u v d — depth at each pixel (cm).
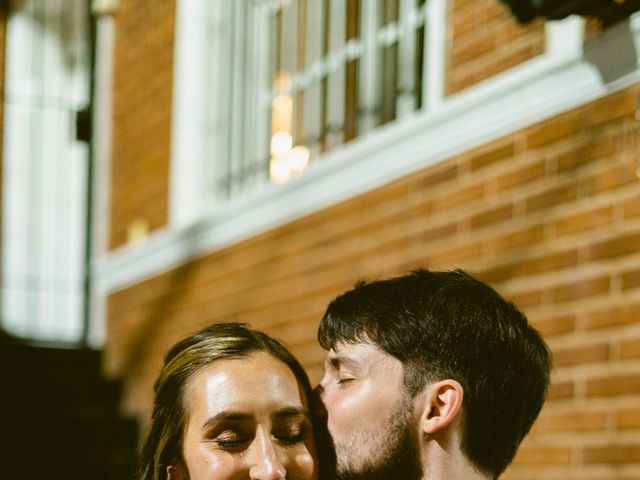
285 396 158
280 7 492
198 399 156
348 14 440
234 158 520
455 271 185
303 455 159
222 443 154
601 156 290
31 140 655
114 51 636
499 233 325
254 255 460
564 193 302
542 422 301
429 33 374
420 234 359
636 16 277
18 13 662
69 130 653
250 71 509
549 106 309
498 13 339
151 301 555
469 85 350
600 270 287
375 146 385
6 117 650
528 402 177
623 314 278
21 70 658
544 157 310
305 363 414
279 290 440
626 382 275
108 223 627
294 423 159
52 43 667
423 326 169
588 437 285
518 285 315
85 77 658
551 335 301
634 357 273
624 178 282
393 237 373
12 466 546
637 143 278
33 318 648
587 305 290
